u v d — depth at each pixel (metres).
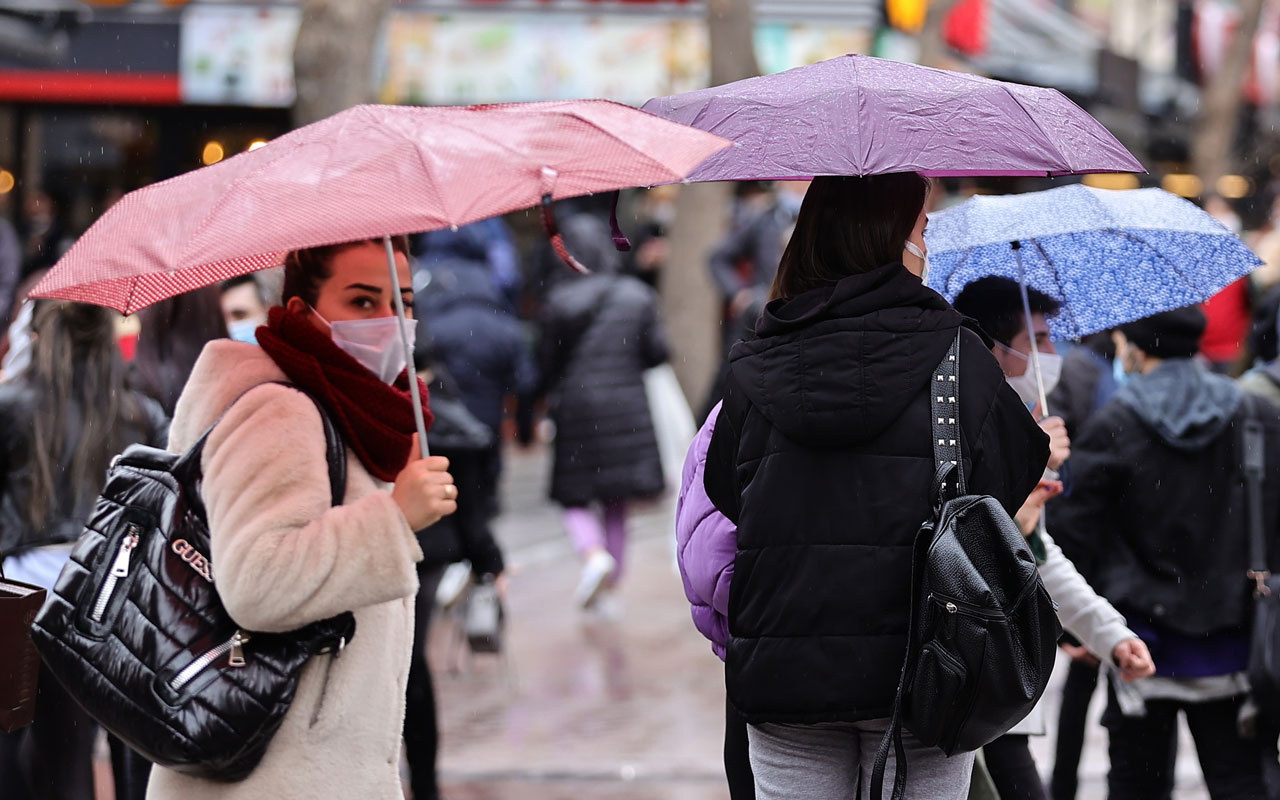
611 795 19.34
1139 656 13.95
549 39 49.03
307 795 9.30
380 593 9.09
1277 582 14.61
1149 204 13.23
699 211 46.72
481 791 19.50
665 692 24.38
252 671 9.02
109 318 14.73
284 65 48.44
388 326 9.68
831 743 10.66
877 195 10.85
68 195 51.47
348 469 9.53
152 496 9.31
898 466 10.06
